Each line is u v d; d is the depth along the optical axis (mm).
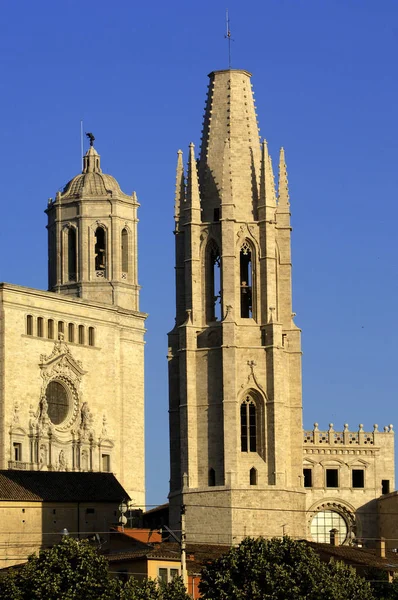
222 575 180000
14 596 175750
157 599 175250
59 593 175625
